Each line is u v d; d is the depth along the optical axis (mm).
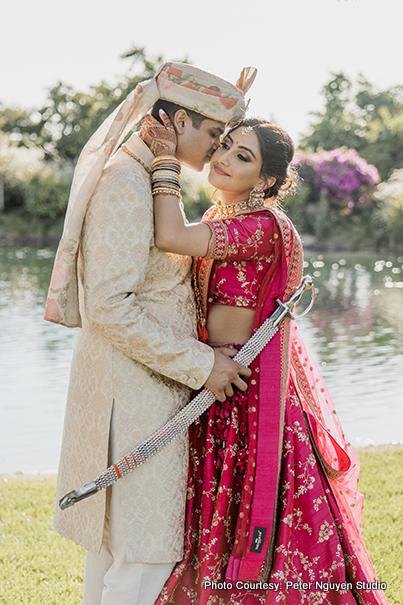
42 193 36875
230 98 2201
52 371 8516
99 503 2164
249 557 2205
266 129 2289
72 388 2297
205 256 2199
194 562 2297
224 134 2316
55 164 40125
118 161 2203
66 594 2955
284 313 2316
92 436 2207
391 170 37500
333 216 32750
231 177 2303
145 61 24547
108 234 2061
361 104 46875
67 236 2127
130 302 2057
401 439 5562
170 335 2111
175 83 2162
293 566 2273
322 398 2572
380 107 45469
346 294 16641
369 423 6090
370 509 3803
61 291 2160
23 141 45812
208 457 2309
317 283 19047
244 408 2312
